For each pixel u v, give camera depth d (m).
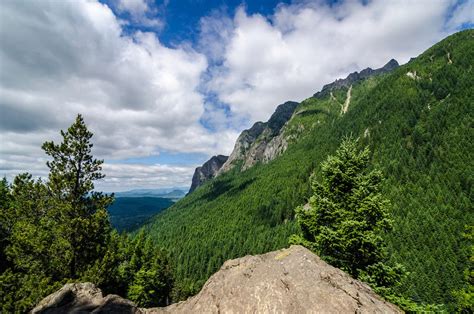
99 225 19.09
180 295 65.62
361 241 12.99
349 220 13.41
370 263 13.52
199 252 148.12
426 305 10.88
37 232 17.56
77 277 18.17
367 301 7.27
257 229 162.88
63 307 8.84
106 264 18.58
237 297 7.49
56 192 18.41
